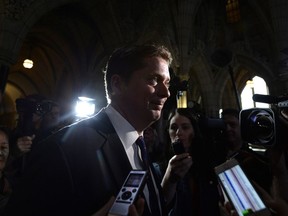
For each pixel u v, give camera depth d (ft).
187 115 6.56
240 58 49.47
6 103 55.93
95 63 37.52
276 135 3.40
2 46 17.62
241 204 3.30
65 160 2.92
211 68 47.42
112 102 3.90
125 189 2.68
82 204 2.88
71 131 3.30
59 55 45.06
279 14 41.37
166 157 7.50
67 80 46.37
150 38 32.68
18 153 7.47
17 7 18.65
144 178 2.72
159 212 3.52
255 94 4.00
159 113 3.80
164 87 3.73
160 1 33.76
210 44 47.21
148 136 9.53
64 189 2.79
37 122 8.91
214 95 47.26
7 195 6.68
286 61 41.60
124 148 3.47
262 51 47.85
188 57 37.09
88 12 29.50
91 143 3.23
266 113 3.70
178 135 6.40
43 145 3.07
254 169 4.24
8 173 7.25
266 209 2.98
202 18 46.83
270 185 3.85
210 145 6.48
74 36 38.75
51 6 21.58
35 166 2.84
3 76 17.65
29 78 53.78
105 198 2.96
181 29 36.29
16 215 2.57
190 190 6.09
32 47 46.80
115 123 3.69
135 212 2.38
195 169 6.27
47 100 9.18
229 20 50.44
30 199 2.63
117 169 3.24
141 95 3.60
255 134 3.86
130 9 30.63
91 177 2.98
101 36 29.96
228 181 3.77
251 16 48.93
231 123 6.99
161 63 3.75
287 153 3.49
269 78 46.14
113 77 3.87
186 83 10.12
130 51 3.73
